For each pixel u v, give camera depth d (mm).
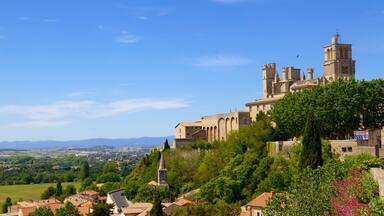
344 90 164375
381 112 166125
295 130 173750
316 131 122812
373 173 85062
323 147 146625
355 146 146875
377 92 165500
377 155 139250
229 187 162250
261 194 144875
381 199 69125
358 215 65875
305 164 122000
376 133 157750
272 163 163750
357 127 164500
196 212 123562
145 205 196125
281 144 169625
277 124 184500
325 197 72312
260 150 177375
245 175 166625
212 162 198500
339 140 151000
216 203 155375
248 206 132625
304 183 75625
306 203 72000
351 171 89312
